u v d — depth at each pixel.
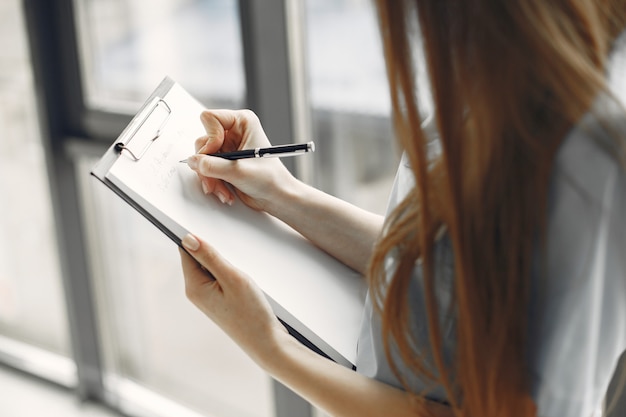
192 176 0.85
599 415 0.69
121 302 2.29
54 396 2.48
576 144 0.53
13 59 2.26
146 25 1.95
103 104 2.11
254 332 0.73
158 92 0.90
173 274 2.13
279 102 1.65
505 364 0.57
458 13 0.53
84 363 2.37
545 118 0.53
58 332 2.50
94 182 2.21
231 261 0.78
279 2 1.57
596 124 0.52
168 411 2.26
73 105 2.15
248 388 2.06
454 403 0.60
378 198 1.60
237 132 0.91
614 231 0.53
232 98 1.83
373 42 1.48
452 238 0.55
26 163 2.36
